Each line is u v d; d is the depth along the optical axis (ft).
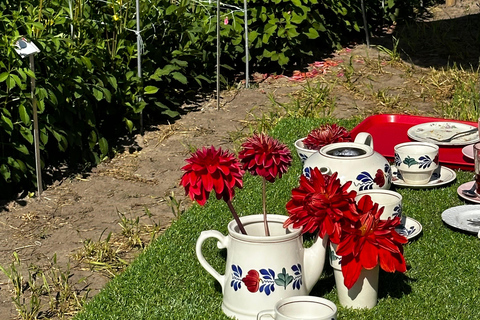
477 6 16.30
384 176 5.84
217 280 5.22
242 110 9.84
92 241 6.68
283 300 4.65
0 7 7.82
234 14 11.05
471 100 9.57
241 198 6.73
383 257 4.86
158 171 8.00
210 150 4.80
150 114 9.55
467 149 7.09
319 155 5.91
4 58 7.33
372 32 14.37
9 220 7.07
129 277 5.66
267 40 10.91
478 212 6.09
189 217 6.46
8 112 7.23
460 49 12.80
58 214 7.16
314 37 11.41
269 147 4.95
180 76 9.43
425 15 15.92
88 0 8.92
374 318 5.02
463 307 5.12
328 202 4.84
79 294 5.92
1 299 5.94
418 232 5.84
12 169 7.38
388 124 7.86
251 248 4.92
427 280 5.40
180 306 5.28
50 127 7.62
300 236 5.02
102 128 8.85
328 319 4.52
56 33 8.12
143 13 9.35
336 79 11.07
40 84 7.57
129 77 8.73
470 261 5.58
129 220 7.00
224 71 11.44
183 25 10.18
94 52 8.25
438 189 6.60
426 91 10.52
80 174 7.95
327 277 5.48
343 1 12.73
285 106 9.71
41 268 6.31
